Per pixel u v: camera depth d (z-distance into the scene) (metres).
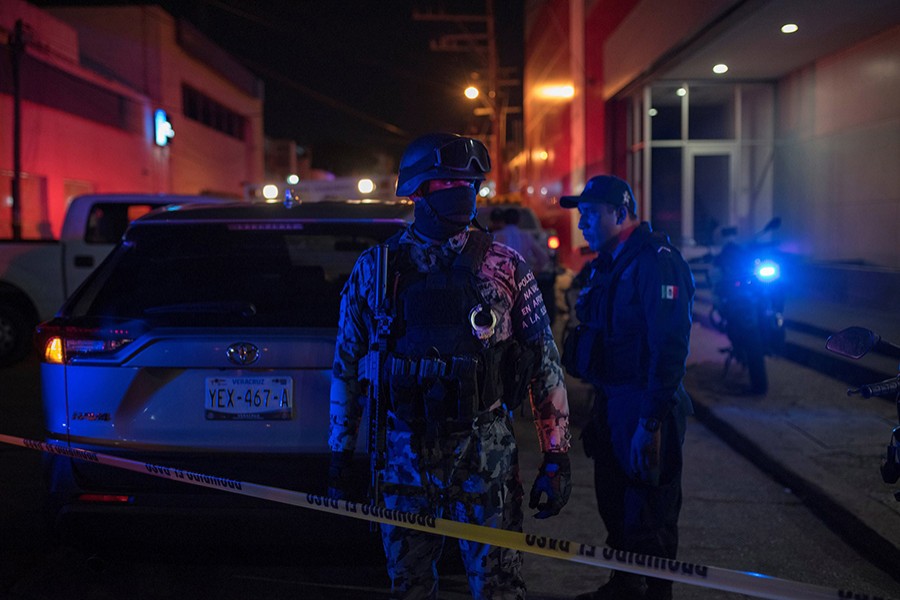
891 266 10.58
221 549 3.03
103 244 9.26
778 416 6.05
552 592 3.46
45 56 19.86
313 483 2.95
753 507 4.50
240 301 3.47
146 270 3.58
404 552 2.32
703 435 6.04
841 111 11.84
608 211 3.05
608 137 16.95
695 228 15.04
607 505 3.16
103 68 26.36
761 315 6.76
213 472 2.97
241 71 36.78
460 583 3.49
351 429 2.43
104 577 3.54
